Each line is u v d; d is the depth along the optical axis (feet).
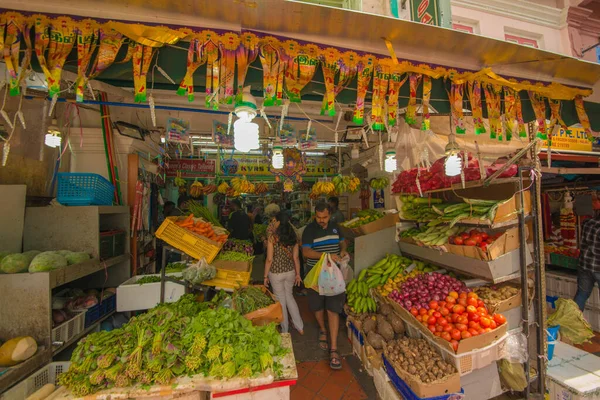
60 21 5.13
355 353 11.28
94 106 13.64
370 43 6.42
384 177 16.24
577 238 16.57
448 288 9.90
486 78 7.44
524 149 8.41
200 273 9.25
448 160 8.20
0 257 8.23
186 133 11.35
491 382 8.40
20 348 6.86
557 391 8.23
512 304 8.79
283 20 5.65
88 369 5.63
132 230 13.30
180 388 5.41
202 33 5.58
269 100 6.00
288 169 17.44
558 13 16.96
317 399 8.84
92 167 13.47
